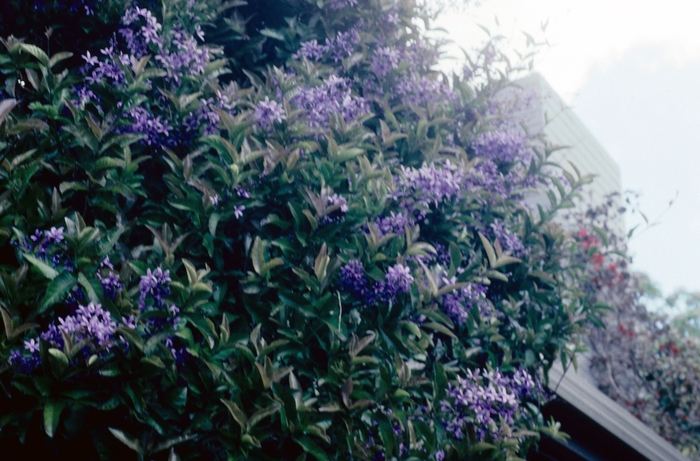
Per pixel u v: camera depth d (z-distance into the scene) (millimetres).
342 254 2502
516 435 2525
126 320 1887
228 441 1886
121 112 2387
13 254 1999
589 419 4172
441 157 3123
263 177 2521
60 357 1684
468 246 3180
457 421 2477
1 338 1659
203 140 2438
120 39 2922
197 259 2416
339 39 3316
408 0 3600
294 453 2137
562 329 3510
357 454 2092
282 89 2873
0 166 1938
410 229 2662
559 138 10258
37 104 2213
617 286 8000
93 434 1847
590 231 7383
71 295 1913
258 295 2379
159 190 2549
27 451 1915
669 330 8922
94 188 2248
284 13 3533
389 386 2240
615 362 8391
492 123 3791
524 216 3588
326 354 2326
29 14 2848
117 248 2236
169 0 2826
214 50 3004
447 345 3025
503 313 3354
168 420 2016
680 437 8203
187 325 2256
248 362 2094
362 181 2682
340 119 2801
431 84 3375
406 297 2490
